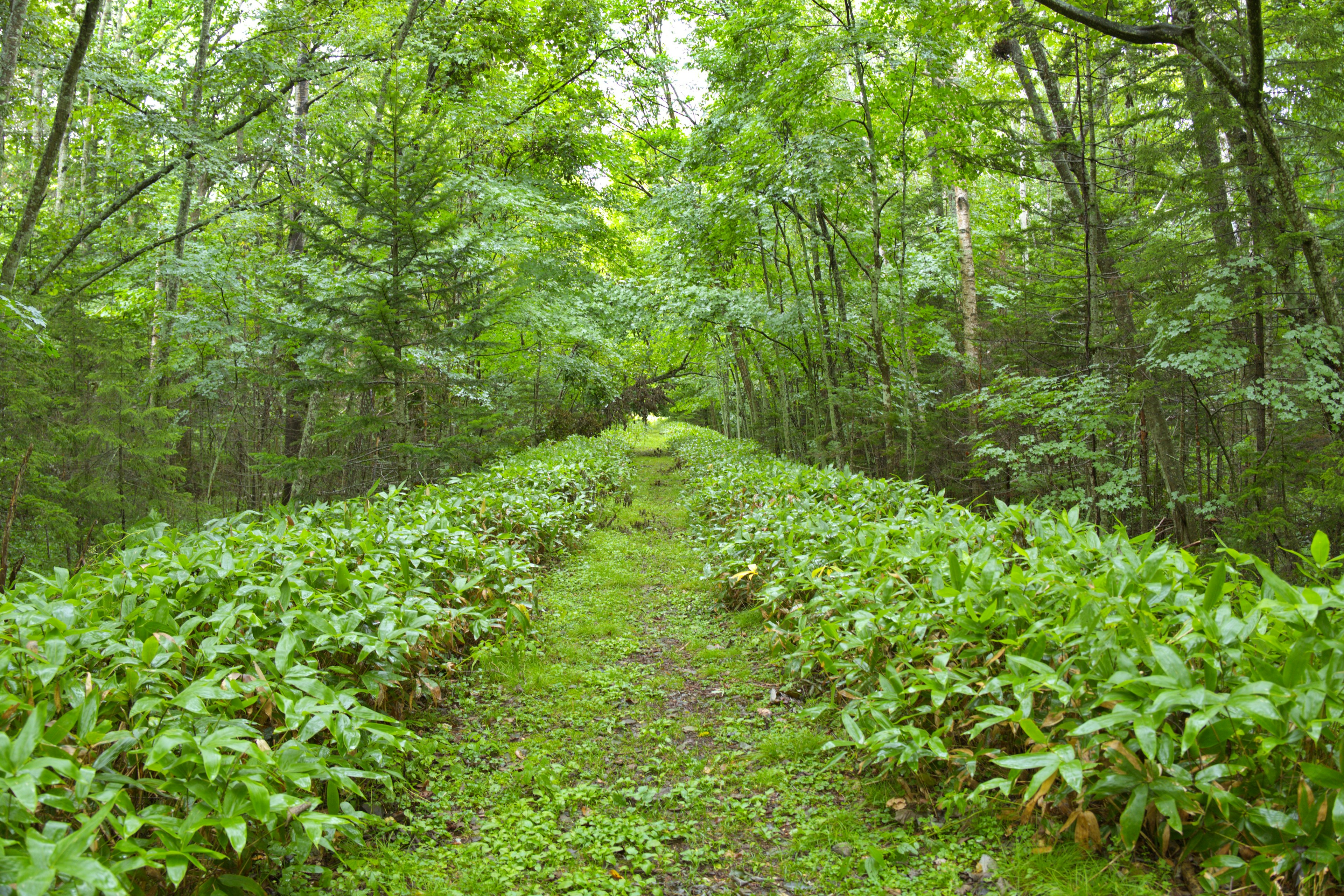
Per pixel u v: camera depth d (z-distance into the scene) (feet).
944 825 10.30
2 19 33.14
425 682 13.82
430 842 10.55
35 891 5.48
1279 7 33.19
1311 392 27.71
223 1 50.55
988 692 10.27
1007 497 50.06
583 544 33.53
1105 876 8.66
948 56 39.65
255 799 7.59
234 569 12.78
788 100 41.93
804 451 60.39
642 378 104.99
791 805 11.50
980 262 58.54
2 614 10.06
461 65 54.95
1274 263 30.55
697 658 18.99
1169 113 34.24
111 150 49.52
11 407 30.09
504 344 55.93
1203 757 8.61
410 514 21.44
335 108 47.50
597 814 11.40
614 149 68.54
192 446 48.85
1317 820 7.50
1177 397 41.04
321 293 42.09
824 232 49.26
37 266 39.65
